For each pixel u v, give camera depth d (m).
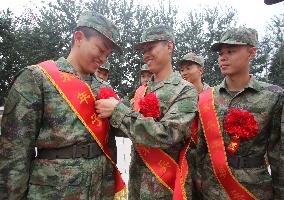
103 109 2.47
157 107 2.69
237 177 2.81
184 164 2.88
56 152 2.30
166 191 2.87
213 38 23.11
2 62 21.89
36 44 21.80
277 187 2.77
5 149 2.22
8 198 2.20
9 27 22.23
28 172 2.27
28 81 2.27
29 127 2.23
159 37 2.90
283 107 2.70
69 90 2.37
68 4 21.91
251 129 2.71
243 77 2.92
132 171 3.07
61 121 2.31
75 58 2.47
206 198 3.00
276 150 2.81
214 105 3.00
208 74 21.78
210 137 2.94
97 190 2.43
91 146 2.40
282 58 24.36
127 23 21.89
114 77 20.22
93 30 2.36
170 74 2.99
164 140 2.59
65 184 2.26
